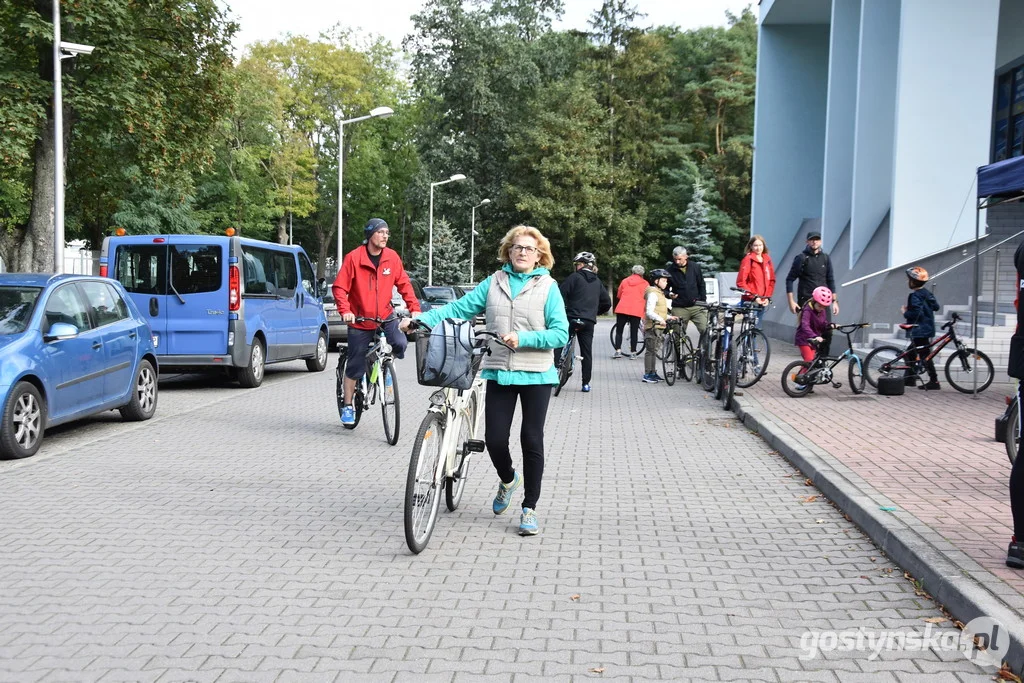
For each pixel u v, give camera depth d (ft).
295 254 53.93
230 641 12.80
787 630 13.46
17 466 25.48
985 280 50.03
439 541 18.15
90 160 78.28
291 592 14.96
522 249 18.34
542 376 18.47
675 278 49.88
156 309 44.37
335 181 202.80
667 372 49.34
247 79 163.02
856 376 41.27
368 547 17.65
